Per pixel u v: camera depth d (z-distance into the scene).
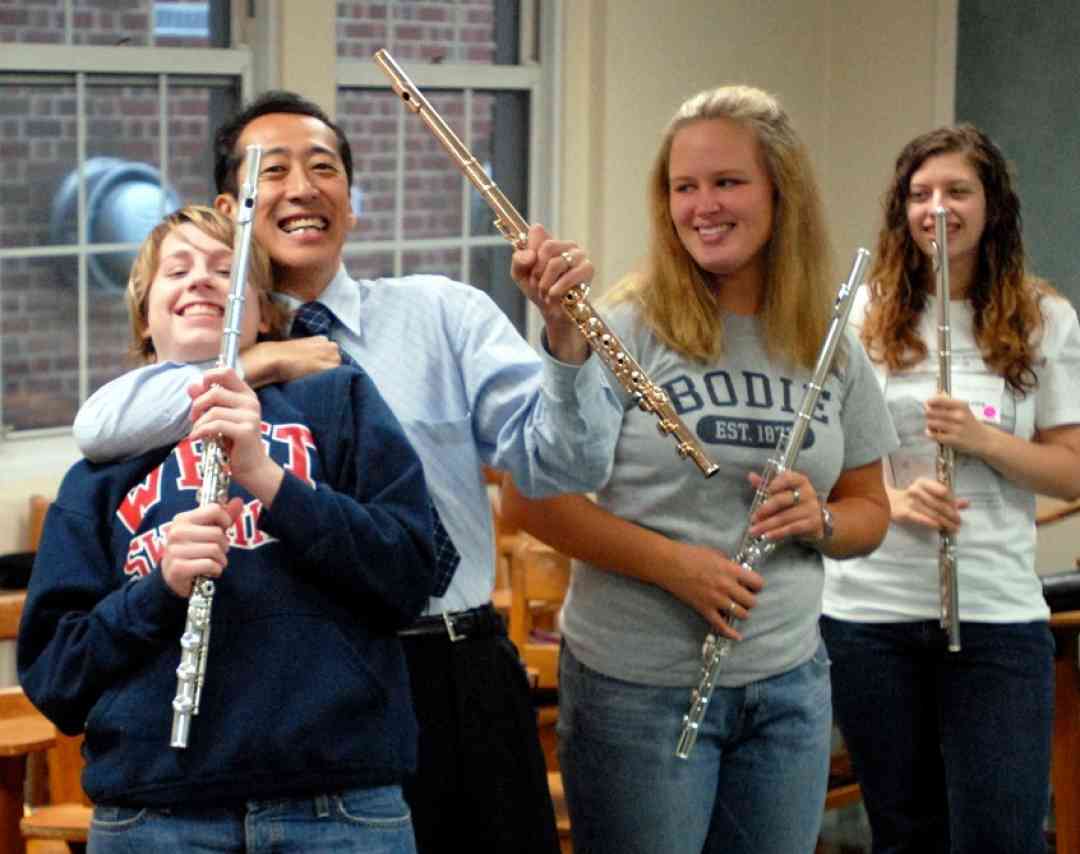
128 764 3.06
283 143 3.71
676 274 3.96
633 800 3.93
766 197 3.93
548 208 8.43
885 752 4.90
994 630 4.82
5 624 5.15
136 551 3.16
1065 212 8.48
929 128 8.87
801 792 4.01
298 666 3.08
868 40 9.07
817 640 4.11
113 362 7.22
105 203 7.12
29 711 4.91
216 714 3.05
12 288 6.90
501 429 3.72
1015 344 4.91
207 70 7.31
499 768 3.69
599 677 3.96
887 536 4.86
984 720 4.81
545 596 5.68
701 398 3.92
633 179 8.55
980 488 4.87
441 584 3.70
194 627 3.01
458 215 8.26
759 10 8.89
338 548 3.09
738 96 3.97
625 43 8.41
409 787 3.64
